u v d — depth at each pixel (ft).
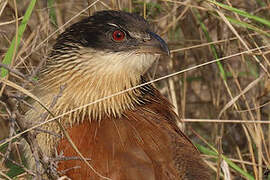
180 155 21.02
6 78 19.94
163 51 22.89
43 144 22.17
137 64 23.07
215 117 30.91
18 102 19.79
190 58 32.53
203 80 32.19
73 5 31.50
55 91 22.47
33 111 22.86
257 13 30.04
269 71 27.32
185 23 31.37
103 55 22.29
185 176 20.38
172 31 31.48
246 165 28.78
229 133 30.50
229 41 28.68
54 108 22.12
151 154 20.72
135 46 22.75
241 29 28.55
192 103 33.09
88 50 22.24
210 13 29.35
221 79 30.53
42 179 19.75
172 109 26.04
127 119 22.39
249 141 26.37
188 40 31.12
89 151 20.76
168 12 31.17
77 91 22.17
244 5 31.17
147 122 22.27
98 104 22.27
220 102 31.17
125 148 20.68
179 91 31.94
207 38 29.19
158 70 31.12
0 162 22.79
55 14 29.81
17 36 21.34
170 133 21.93
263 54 25.29
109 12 23.27
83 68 22.15
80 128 21.72
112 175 20.13
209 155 26.86
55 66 22.67
